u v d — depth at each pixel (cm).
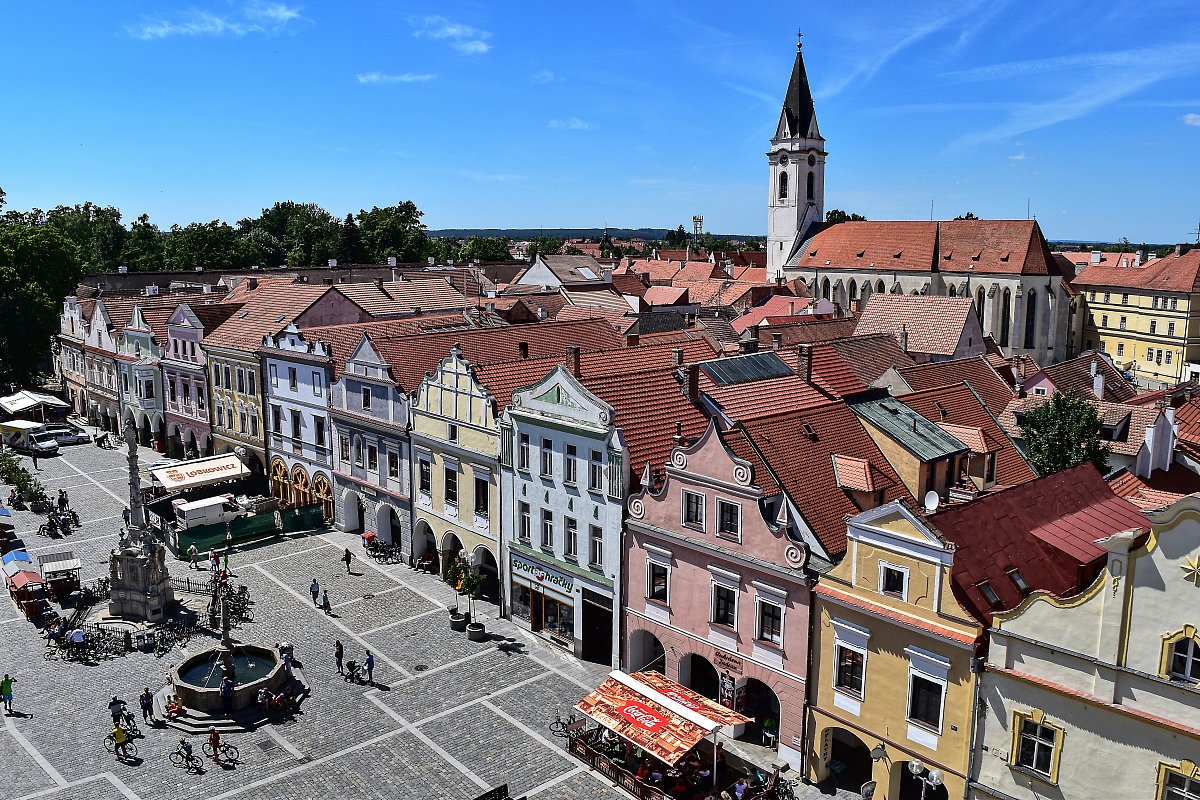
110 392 10269
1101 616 2889
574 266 15038
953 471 4591
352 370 6600
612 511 4641
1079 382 6606
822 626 3769
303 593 5894
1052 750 3073
